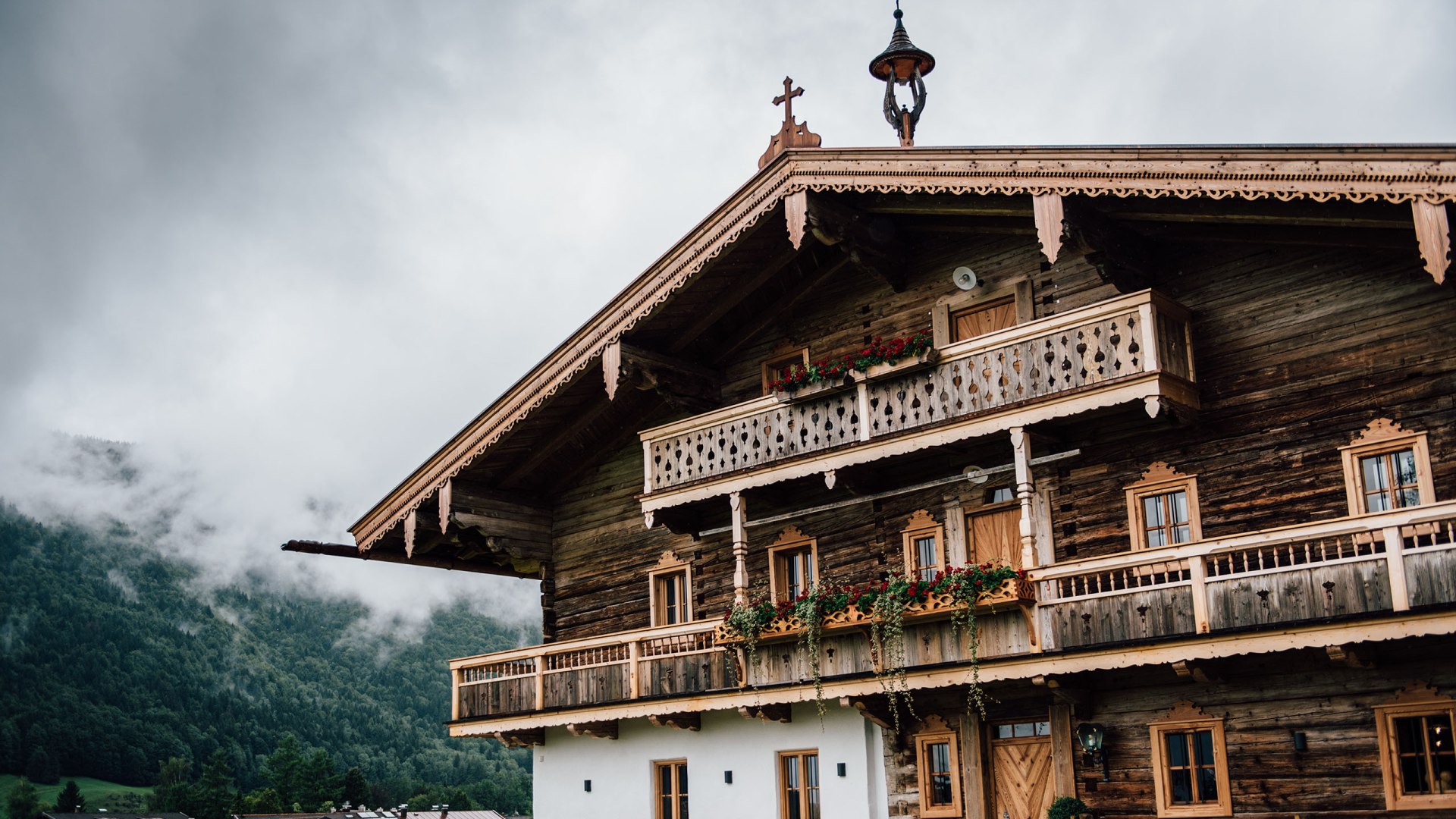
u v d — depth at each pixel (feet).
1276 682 52.75
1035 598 55.72
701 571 74.49
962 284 65.51
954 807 61.00
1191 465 57.52
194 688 534.78
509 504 80.18
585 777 75.87
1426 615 45.44
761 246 68.74
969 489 64.28
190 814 363.15
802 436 65.57
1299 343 55.42
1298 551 52.31
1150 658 51.85
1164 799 54.75
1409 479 52.11
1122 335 55.62
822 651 62.80
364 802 353.92
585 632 79.15
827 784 65.41
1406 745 49.52
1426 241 45.47
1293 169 48.98
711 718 70.49
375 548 80.74
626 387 75.77
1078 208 55.67
